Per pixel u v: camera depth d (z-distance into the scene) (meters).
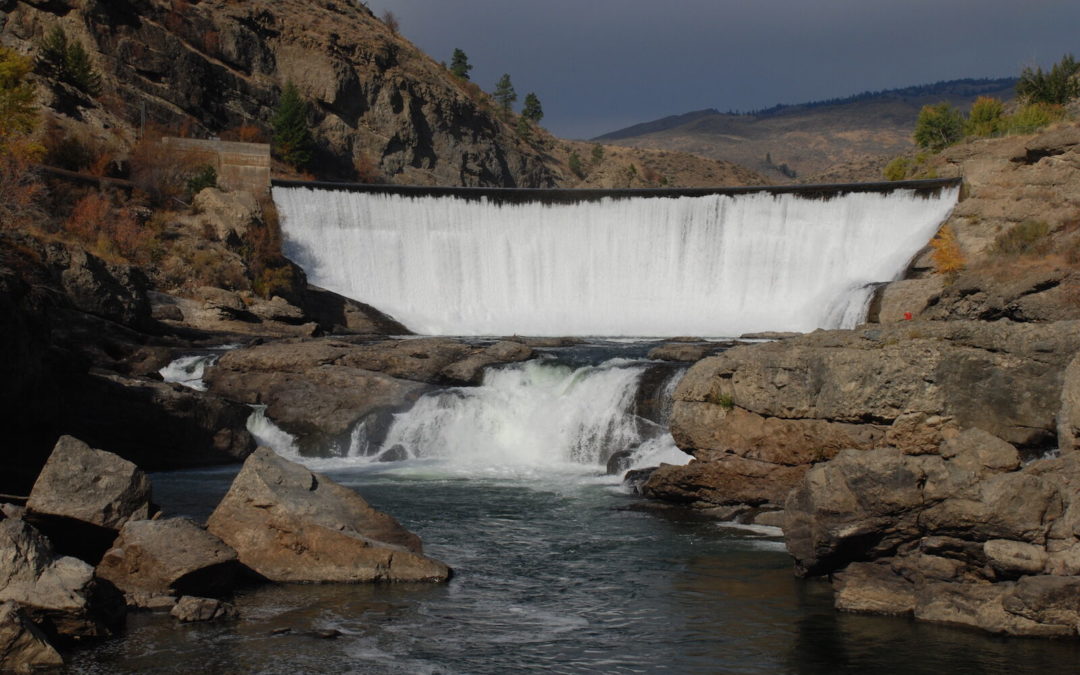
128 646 17.19
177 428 36.62
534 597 20.50
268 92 103.94
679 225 66.31
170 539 19.72
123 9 90.44
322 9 119.75
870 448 24.53
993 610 18.55
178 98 92.19
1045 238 50.97
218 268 61.06
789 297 63.53
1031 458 22.77
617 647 17.72
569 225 68.62
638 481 31.73
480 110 137.62
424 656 17.19
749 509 27.30
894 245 61.25
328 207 70.75
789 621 19.03
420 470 35.81
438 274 69.81
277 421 39.72
